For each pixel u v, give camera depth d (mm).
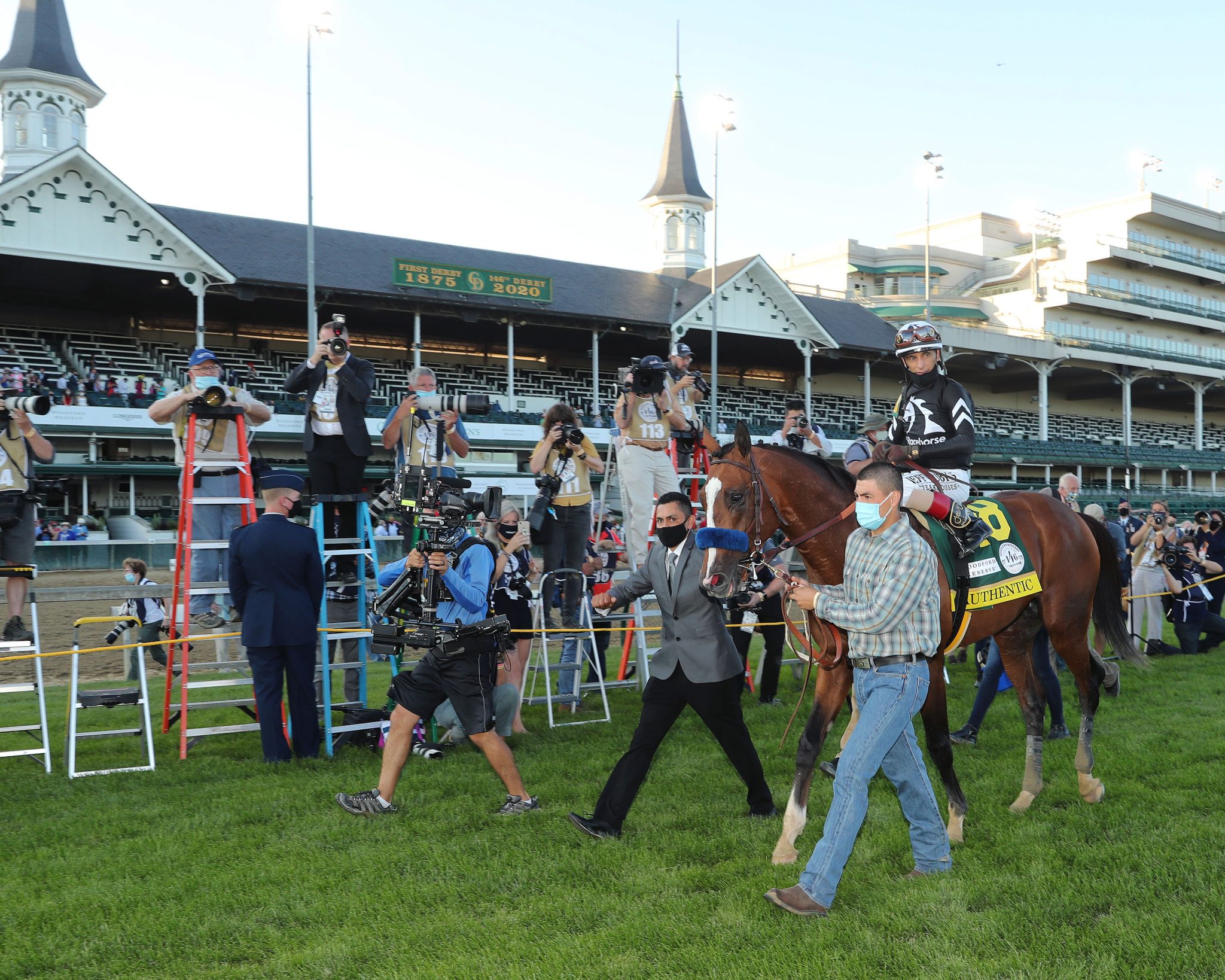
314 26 24625
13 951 3992
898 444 5980
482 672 5613
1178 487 57562
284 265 30141
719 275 38875
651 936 3977
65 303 33188
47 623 15469
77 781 6547
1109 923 3980
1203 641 12305
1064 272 57688
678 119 55312
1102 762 6531
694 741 7441
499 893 4504
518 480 30000
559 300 35031
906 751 4504
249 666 7672
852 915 4145
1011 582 5359
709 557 4781
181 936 4117
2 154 40312
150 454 30312
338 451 7879
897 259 62500
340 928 4176
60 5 40812
